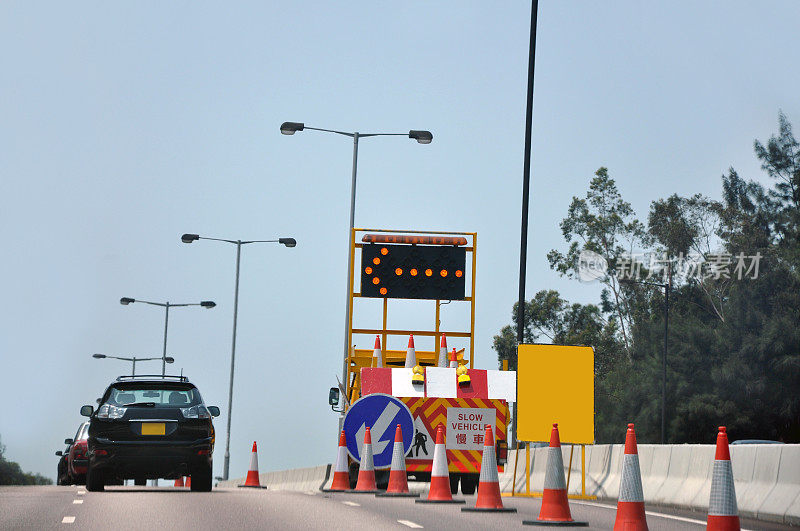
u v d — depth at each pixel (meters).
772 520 37.84
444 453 42.69
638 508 29.72
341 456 51.66
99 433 50.00
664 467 46.66
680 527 33.91
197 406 51.22
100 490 51.56
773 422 163.75
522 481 60.19
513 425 59.09
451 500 42.06
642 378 175.12
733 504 27.97
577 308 193.88
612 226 191.12
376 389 52.69
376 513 37.09
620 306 194.38
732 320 168.12
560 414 50.31
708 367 169.12
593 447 53.28
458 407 52.62
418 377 52.75
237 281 141.25
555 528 32.69
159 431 50.12
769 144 192.12
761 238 183.88
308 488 87.00
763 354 159.75
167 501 41.66
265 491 53.03
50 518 34.06
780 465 38.97
